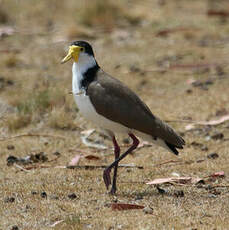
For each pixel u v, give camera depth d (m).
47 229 8.60
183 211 9.20
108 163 12.15
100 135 13.88
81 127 14.24
